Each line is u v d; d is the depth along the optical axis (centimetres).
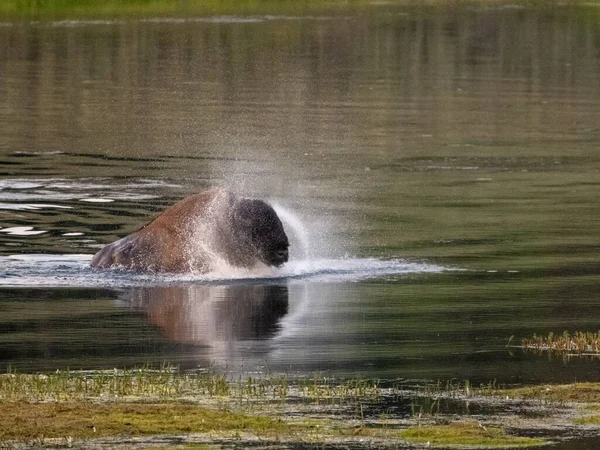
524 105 15388
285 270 6562
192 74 18350
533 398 4256
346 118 14088
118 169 10444
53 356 4822
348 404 4181
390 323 5422
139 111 14462
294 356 4834
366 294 6019
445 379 4503
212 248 6419
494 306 5775
